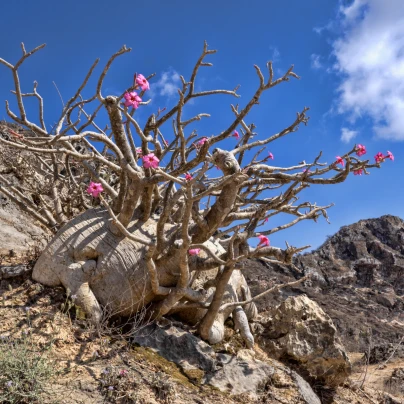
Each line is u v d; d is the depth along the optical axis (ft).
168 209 17.66
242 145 19.84
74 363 15.20
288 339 21.83
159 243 18.21
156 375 15.55
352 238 125.80
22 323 16.21
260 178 19.79
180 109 16.92
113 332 17.70
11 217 28.07
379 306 94.27
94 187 15.72
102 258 18.17
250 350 20.08
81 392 13.89
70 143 19.02
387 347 48.39
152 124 18.78
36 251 20.68
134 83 15.75
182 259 17.26
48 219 22.82
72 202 23.95
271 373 18.24
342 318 69.92
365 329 64.85
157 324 18.25
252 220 18.92
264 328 22.93
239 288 23.24
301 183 18.38
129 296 18.07
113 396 14.11
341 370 21.74
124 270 18.10
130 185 17.88
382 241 126.41
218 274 19.26
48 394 13.33
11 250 22.63
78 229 18.74
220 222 18.02
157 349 17.47
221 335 19.58
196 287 20.63
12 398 12.71
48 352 14.87
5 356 13.69
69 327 16.62
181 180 16.58
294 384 18.52
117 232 18.65
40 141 17.65
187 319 20.44
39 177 30.50
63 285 17.98
